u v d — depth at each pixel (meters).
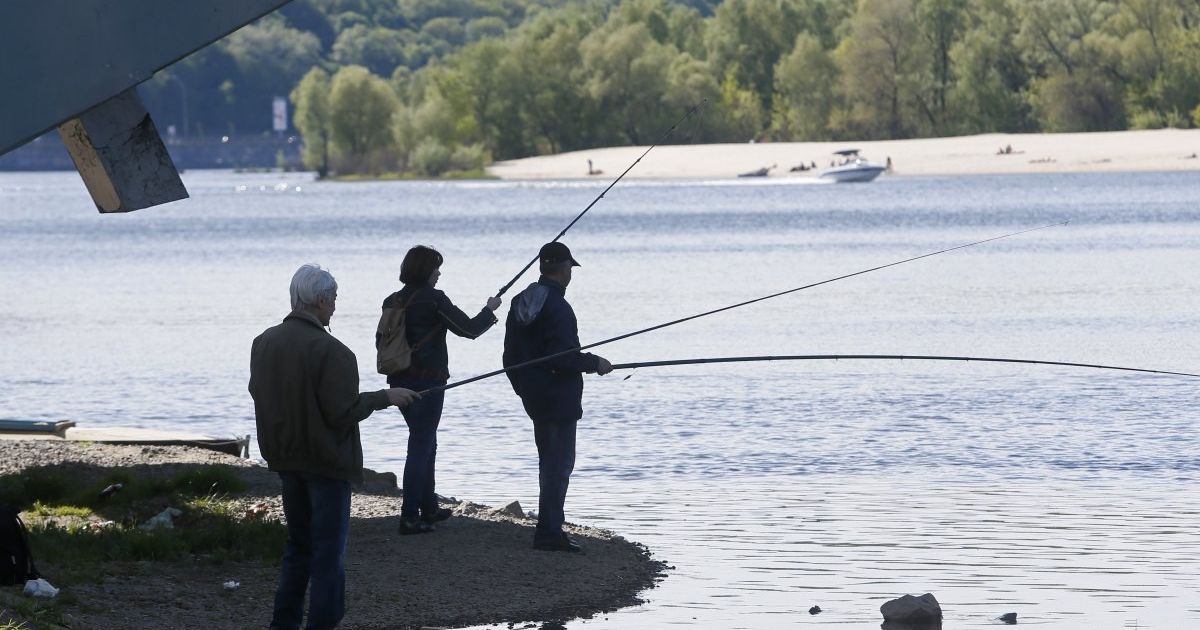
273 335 21.72
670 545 31.69
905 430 49.25
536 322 28.67
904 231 188.62
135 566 27.38
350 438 21.84
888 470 41.81
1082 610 26.16
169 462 37.91
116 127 29.45
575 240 188.38
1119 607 26.38
